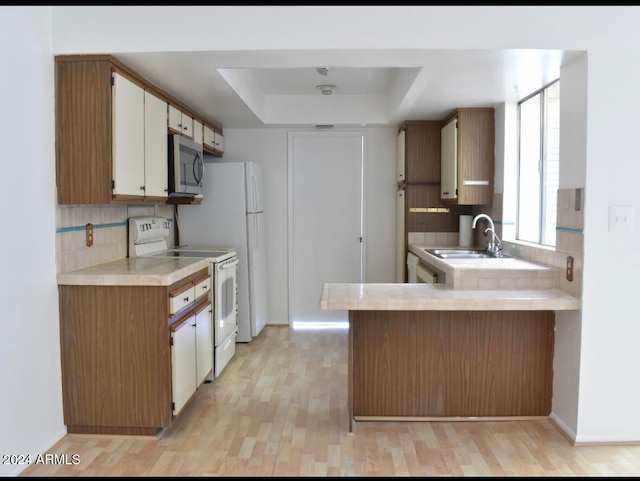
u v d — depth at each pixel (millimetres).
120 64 2844
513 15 2605
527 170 4070
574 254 2791
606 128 2652
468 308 2684
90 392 2812
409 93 3748
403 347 3041
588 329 2713
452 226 5020
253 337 5051
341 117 5102
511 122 4102
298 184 5484
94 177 2773
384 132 5426
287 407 3270
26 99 2508
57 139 2779
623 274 2699
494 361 3053
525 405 3076
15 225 2424
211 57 2758
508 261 3439
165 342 2771
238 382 3742
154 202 3398
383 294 2826
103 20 2666
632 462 2559
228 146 5449
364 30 2604
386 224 5488
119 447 2723
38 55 2600
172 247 4641
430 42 2602
